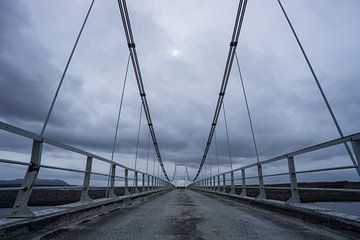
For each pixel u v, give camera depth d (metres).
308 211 5.30
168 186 42.44
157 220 5.57
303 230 4.43
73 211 5.29
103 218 5.86
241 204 10.43
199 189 37.53
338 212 4.93
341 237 3.86
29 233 3.80
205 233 4.16
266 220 5.64
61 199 23.14
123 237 3.84
